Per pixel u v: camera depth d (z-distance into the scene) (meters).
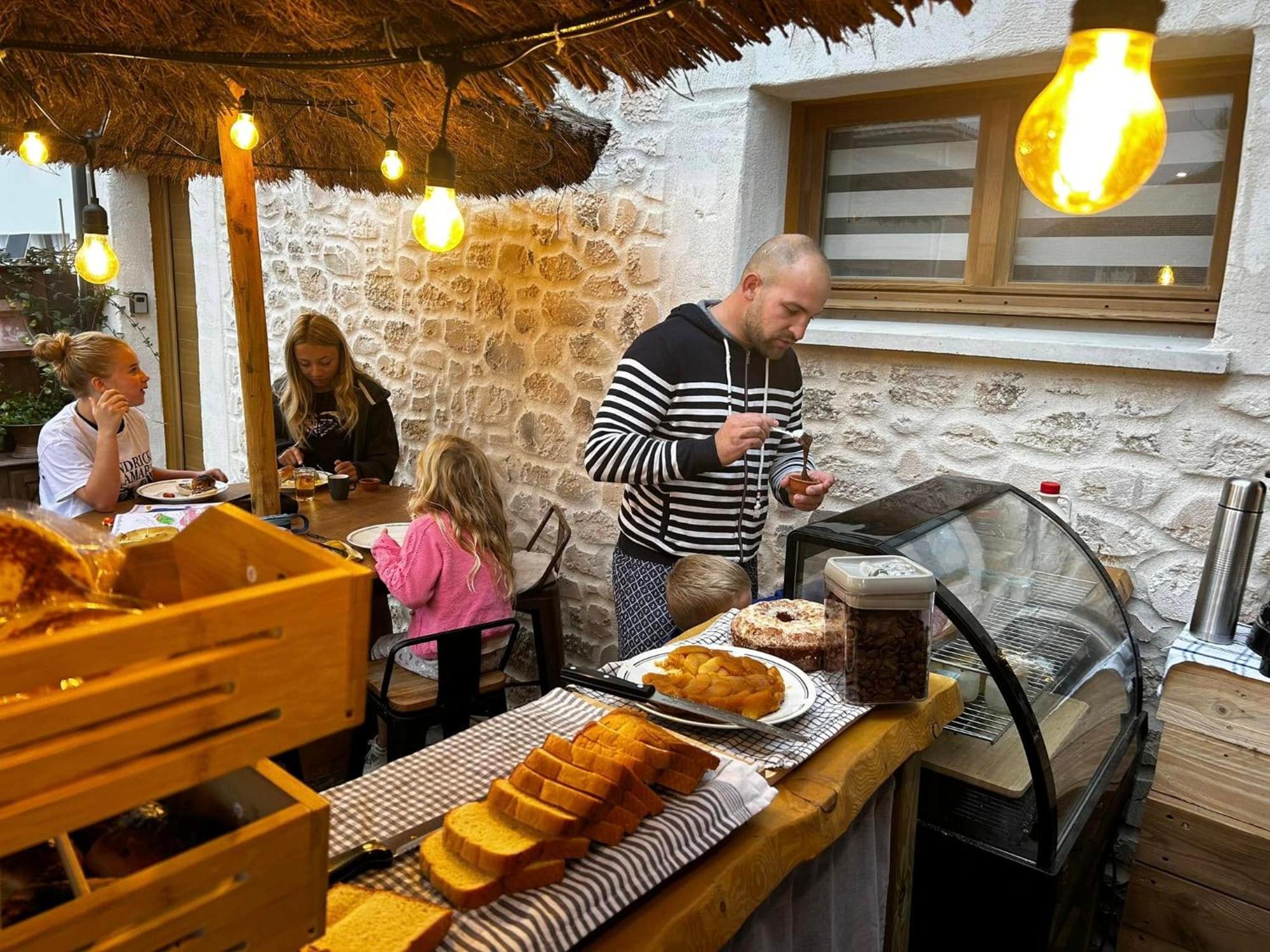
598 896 0.93
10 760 0.51
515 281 3.92
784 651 1.59
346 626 0.65
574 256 3.67
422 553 2.62
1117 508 2.61
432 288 4.28
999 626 1.72
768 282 2.33
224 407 5.62
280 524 2.82
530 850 0.93
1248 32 2.26
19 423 5.39
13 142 3.09
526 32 1.51
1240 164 2.35
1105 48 1.04
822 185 3.25
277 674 0.62
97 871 0.65
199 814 0.71
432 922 0.85
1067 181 1.09
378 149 3.26
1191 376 2.45
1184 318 2.58
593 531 3.80
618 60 1.62
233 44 1.88
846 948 1.43
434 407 4.41
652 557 2.55
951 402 2.86
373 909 0.86
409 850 1.01
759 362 2.53
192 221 5.46
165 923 0.59
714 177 3.18
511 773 1.12
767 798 1.16
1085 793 1.68
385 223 4.43
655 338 2.48
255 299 2.69
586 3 1.44
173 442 6.44
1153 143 1.06
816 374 3.13
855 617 1.42
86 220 2.78
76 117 3.04
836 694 1.49
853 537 1.72
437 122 2.81
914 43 2.69
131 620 0.56
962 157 2.95
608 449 2.40
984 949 1.62
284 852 0.65
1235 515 2.11
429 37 1.65
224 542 0.76
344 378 3.83
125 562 0.78
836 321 3.20
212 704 0.59
